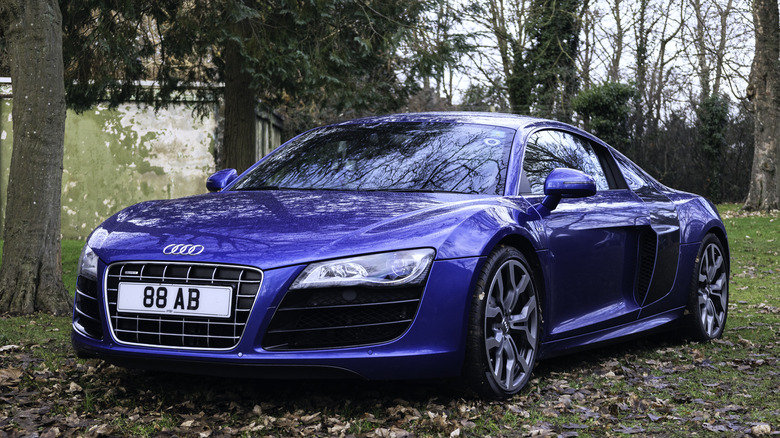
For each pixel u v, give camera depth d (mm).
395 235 2971
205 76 11242
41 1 5801
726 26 26688
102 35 9375
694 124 28172
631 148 26719
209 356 2855
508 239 3365
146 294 2969
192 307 2896
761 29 20172
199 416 2957
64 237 14852
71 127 14805
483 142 3867
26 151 5809
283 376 2863
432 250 2969
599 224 3994
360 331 2891
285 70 9422
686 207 4949
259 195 3578
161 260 2963
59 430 2785
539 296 3543
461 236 3064
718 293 5090
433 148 3861
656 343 4879
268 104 11820
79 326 3225
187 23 9211
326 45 9672
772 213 19328
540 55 23406
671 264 4625
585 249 3867
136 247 3055
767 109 20234
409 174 3682
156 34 10125
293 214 3188
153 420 2916
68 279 8320
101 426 2770
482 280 3104
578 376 3846
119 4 9031
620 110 24766
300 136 4434
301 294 2840
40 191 5812
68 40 9625
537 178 3828
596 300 4027
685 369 4070
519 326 3389
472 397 3209
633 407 3266
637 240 4363
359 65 10156
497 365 3209
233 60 10289
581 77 24828
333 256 2859
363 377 2887
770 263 10711
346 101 10086
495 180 3609
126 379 3516
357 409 3070
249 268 2857
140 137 14797
